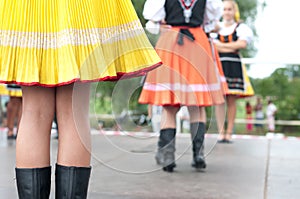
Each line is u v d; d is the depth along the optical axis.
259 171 3.10
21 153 1.74
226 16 4.95
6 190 2.41
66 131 1.75
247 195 2.43
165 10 3.17
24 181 1.74
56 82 1.69
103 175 2.78
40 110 1.75
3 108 6.62
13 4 1.70
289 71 11.73
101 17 1.74
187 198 2.35
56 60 1.70
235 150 4.16
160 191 2.47
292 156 3.82
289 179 2.85
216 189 2.55
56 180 1.76
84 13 1.70
